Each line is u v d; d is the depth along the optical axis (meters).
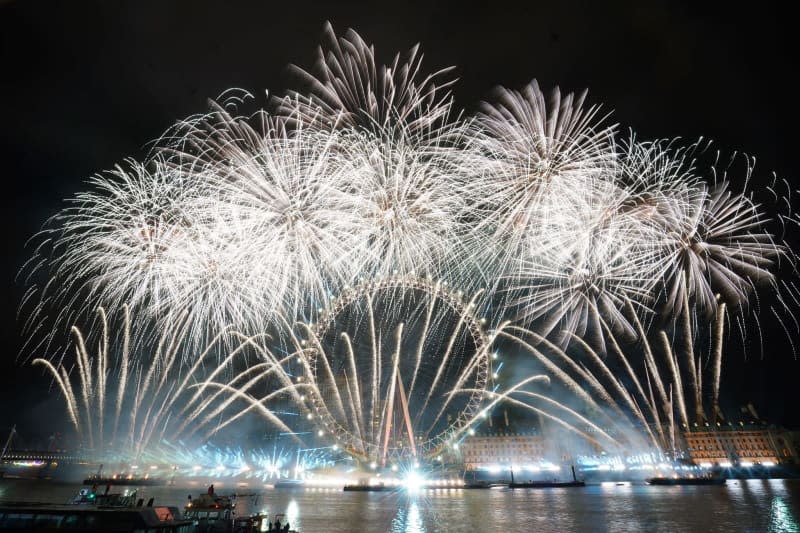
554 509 59.41
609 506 61.59
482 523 47.84
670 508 57.97
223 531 34.56
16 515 25.64
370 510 59.34
